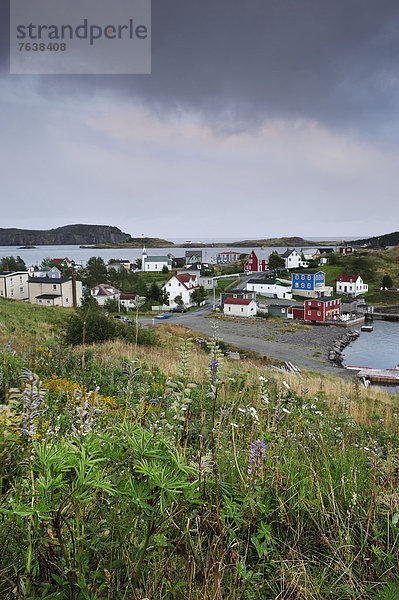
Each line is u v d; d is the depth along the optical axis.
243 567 1.72
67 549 1.46
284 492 2.58
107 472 1.48
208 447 2.89
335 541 2.21
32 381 1.83
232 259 163.62
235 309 69.12
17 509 1.24
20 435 1.79
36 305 43.59
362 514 2.47
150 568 1.65
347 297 89.19
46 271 104.75
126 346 17.88
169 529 1.65
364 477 2.93
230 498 2.11
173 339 30.45
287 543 2.25
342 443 4.09
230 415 3.83
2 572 1.43
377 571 2.01
